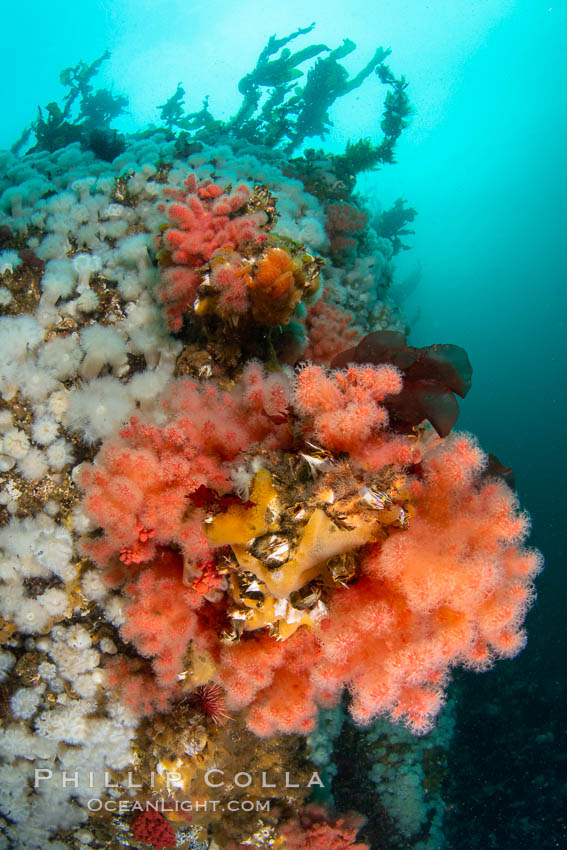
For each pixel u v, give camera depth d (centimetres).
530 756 192
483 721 200
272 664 68
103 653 80
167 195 91
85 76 264
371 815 131
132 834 91
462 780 184
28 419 80
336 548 59
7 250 92
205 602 70
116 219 98
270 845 99
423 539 58
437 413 65
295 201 115
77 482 77
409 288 635
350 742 129
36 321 85
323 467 59
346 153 161
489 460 71
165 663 70
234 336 79
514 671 226
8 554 78
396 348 69
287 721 69
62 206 97
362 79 226
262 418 69
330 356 93
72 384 82
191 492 64
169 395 77
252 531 58
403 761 133
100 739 80
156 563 71
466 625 58
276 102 233
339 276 118
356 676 61
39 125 187
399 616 58
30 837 89
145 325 87
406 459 61
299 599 61
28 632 79
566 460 443
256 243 75
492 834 172
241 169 117
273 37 231
